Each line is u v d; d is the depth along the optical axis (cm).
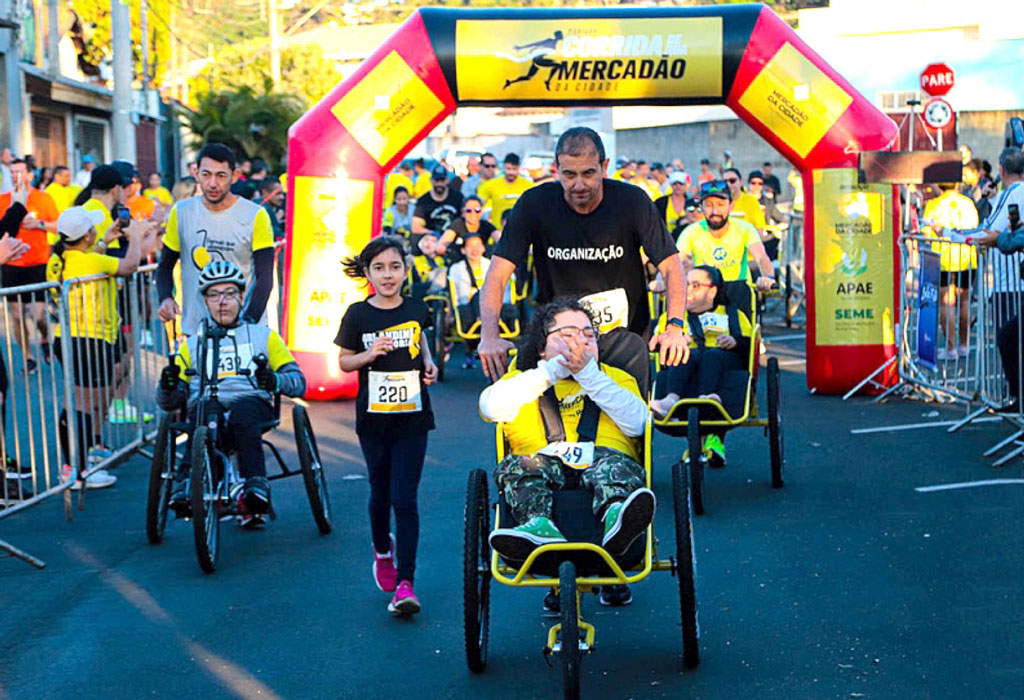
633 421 536
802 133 1206
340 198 1241
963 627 589
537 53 1188
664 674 545
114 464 977
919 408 1169
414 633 608
